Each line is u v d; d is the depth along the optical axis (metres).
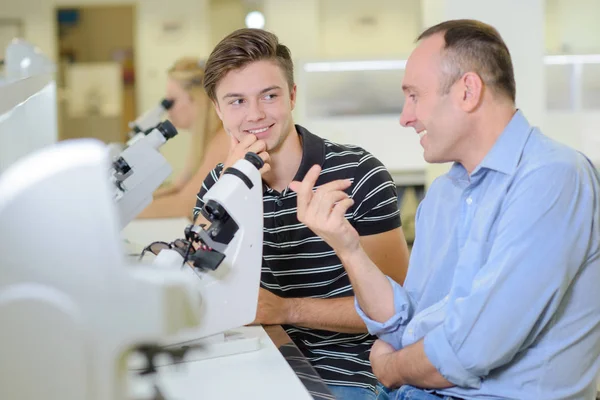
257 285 1.68
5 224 0.81
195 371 1.53
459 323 1.49
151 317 0.81
